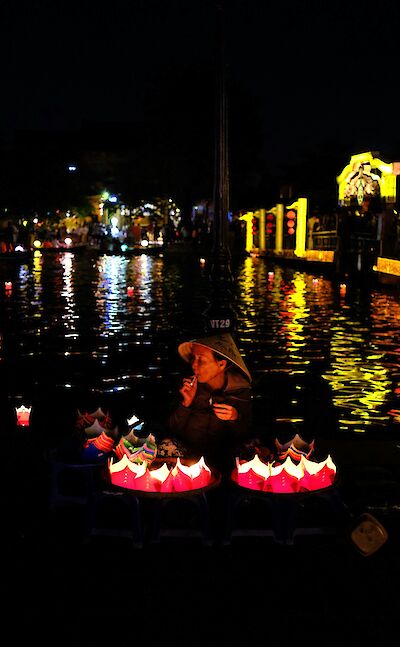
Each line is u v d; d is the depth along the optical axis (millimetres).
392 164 23984
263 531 3980
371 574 3658
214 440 4586
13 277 25156
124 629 3219
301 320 14422
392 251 23906
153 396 8195
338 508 4113
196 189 51094
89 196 63125
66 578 3639
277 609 3365
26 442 5586
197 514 4203
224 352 4484
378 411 7625
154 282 23297
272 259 37469
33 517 4301
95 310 15875
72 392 8352
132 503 3945
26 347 11156
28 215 48000
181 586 3561
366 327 13492
